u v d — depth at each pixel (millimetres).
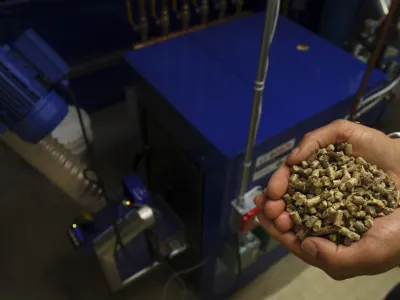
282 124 836
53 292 1214
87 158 862
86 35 1438
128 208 953
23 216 1384
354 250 576
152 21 1501
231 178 814
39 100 683
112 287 1020
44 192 1441
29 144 764
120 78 1650
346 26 1239
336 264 572
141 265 1065
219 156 787
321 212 628
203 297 1188
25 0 1184
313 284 1239
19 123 693
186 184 980
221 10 1350
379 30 1037
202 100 889
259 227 1017
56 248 1306
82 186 880
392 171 721
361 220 615
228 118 849
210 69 971
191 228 1058
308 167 682
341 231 598
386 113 1234
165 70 963
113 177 1466
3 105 681
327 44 1062
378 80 967
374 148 708
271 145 830
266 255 1162
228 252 981
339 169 682
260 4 1461
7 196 1430
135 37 1553
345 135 715
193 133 847
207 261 1060
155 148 1089
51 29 1339
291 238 649
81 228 977
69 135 797
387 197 633
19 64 671
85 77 1555
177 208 1099
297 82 944
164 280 1238
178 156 961
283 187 667
